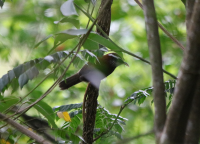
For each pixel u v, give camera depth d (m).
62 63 4.18
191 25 2.37
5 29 10.44
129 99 5.20
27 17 8.82
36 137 3.58
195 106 2.45
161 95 2.59
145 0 2.73
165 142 2.45
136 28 12.05
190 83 2.38
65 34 3.85
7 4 8.86
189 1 2.86
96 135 5.54
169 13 10.55
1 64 8.38
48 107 4.57
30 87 9.14
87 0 4.22
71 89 9.82
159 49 2.63
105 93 9.18
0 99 4.47
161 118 2.58
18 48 8.14
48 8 8.12
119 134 5.24
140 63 12.28
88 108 5.08
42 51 9.91
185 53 2.43
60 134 4.45
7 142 4.38
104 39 4.06
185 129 2.44
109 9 5.20
